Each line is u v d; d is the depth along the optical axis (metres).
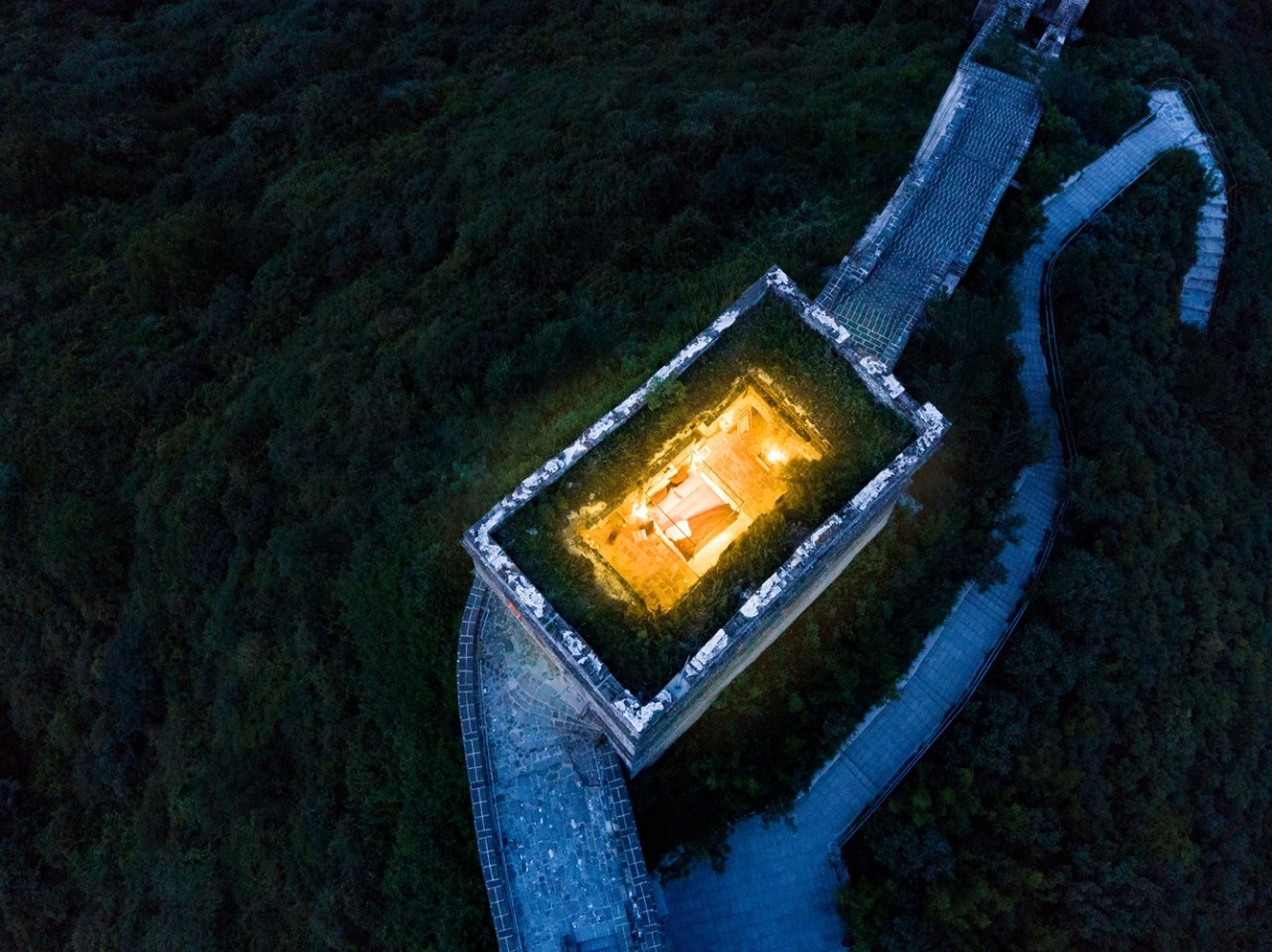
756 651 21.75
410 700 24.52
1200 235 33.72
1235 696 26.66
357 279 38.41
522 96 43.91
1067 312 30.08
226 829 28.02
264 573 29.97
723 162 32.34
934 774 23.42
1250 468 32.53
